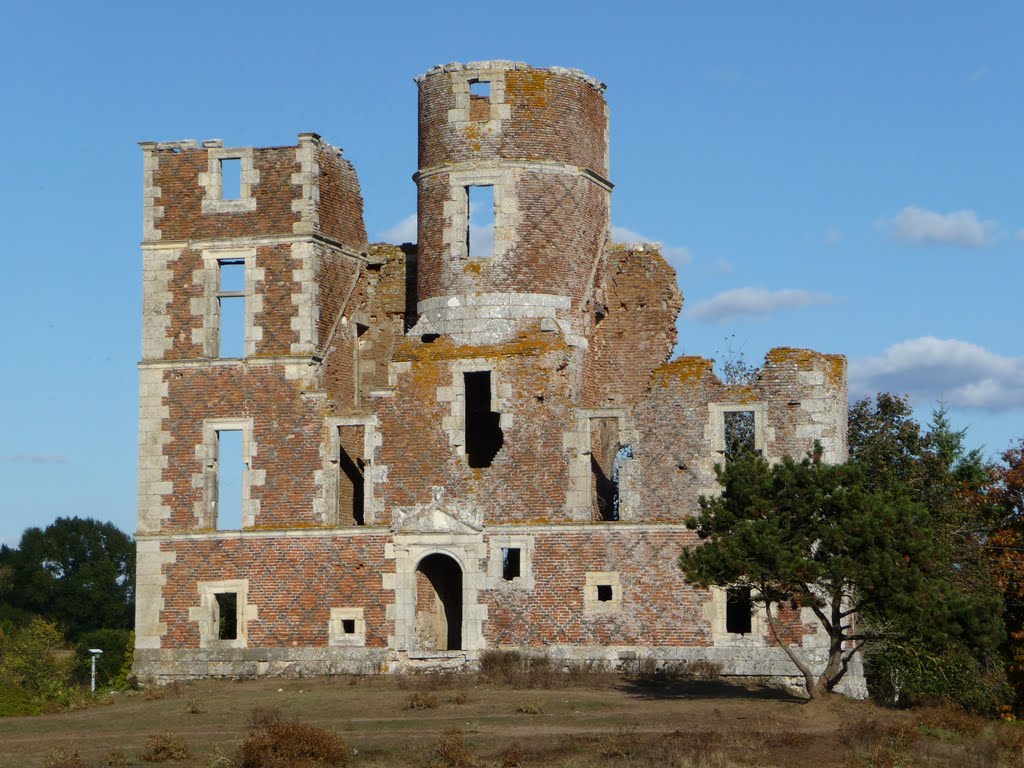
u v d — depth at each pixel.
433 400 51.44
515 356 51.06
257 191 53.31
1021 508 62.59
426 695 44.41
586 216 53.69
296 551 51.78
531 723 41.16
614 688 47.00
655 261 55.25
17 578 107.19
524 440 50.72
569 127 53.22
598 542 49.84
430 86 53.56
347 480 53.34
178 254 53.50
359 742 38.84
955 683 51.25
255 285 52.94
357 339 55.41
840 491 42.38
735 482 43.50
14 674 69.81
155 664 52.19
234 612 56.56
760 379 49.56
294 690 48.59
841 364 50.06
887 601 41.78
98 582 106.44
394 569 51.00
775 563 41.84
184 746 37.88
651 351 54.88
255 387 52.59
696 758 36.22
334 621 51.25
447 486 51.00
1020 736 40.72
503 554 50.47
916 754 37.78
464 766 35.91
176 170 53.88
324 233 53.56
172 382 53.09
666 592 49.25
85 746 39.72
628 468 50.03
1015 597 59.66
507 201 52.44
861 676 49.34
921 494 59.62
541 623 49.91
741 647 48.69
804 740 38.34
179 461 52.84
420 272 53.44
